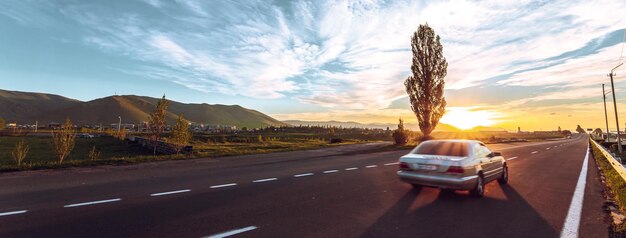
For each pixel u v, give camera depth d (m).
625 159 22.45
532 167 14.92
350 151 24.11
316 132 127.00
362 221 5.69
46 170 11.68
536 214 6.27
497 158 9.49
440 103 32.84
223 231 5.07
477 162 8.05
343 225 5.45
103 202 6.83
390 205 6.87
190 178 10.30
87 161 13.68
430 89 32.91
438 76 32.97
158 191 8.09
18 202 6.72
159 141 29.11
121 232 4.95
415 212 6.33
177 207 6.52
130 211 6.14
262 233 5.00
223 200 7.20
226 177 10.60
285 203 6.98
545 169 14.11
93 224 5.31
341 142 40.81
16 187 8.39
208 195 7.72
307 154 21.11
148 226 5.26
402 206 6.79
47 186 8.58
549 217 6.06
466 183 7.37
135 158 15.35
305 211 6.33
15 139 54.06
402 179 8.25
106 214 5.91
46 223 5.32
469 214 6.22
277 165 14.37
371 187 8.95
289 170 12.60
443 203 7.11
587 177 11.59
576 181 10.58
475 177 7.63
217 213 6.11
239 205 6.75
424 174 7.88
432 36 33.25
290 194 7.94
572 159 19.77
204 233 4.96
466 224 5.57
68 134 16.83
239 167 13.45
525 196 7.98
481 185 7.94
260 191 8.28
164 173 11.38
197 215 5.95
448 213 6.28
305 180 10.12
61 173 11.02
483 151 8.91
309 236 4.89
